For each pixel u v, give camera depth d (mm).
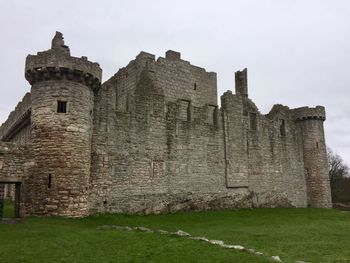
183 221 26047
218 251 13961
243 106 38250
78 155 22875
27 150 23188
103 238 16125
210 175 33156
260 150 38500
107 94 27031
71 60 22859
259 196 37375
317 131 43938
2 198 23156
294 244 17594
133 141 28109
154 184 28953
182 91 37219
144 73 34344
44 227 18547
